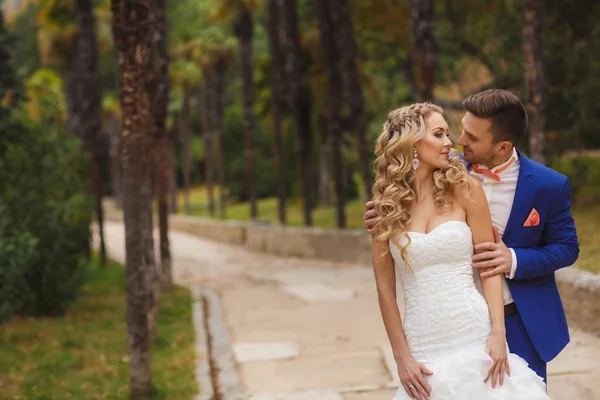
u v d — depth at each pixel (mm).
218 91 35500
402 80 25812
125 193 5980
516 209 3088
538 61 9758
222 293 12219
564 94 14203
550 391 5301
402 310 8500
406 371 2914
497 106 2990
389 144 2926
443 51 21781
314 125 36281
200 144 58375
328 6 19188
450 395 2828
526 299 3049
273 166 47281
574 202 14648
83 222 11414
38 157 10242
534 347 3055
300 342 8023
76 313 10266
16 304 8328
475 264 2965
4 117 10375
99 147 17062
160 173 11961
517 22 16016
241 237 23969
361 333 8227
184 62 39000
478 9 19406
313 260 17000
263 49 40281
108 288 12906
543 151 9766
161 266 12109
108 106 48438
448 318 2914
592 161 17750
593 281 6664
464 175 2932
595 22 14297
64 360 7352
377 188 2977
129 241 5980
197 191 62344
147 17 6035
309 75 25453
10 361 7309
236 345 8023
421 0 12367
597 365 5699
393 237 2932
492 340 2893
